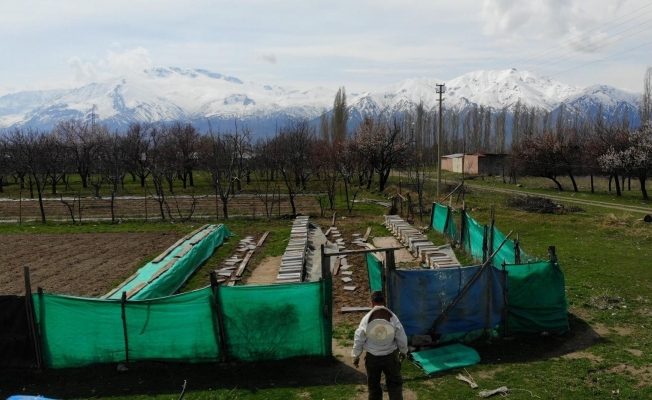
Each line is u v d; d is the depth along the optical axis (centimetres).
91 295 1298
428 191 4031
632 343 920
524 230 2195
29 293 821
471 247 1627
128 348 834
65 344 833
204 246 1769
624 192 4438
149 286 1213
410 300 893
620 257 1623
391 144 4272
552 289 966
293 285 838
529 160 4900
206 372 826
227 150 4294
